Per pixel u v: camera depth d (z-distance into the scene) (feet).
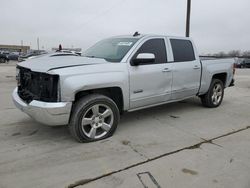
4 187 9.43
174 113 19.70
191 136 14.85
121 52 15.44
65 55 17.04
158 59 16.53
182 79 17.95
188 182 9.96
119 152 12.48
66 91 12.16
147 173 10.56
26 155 12.03
